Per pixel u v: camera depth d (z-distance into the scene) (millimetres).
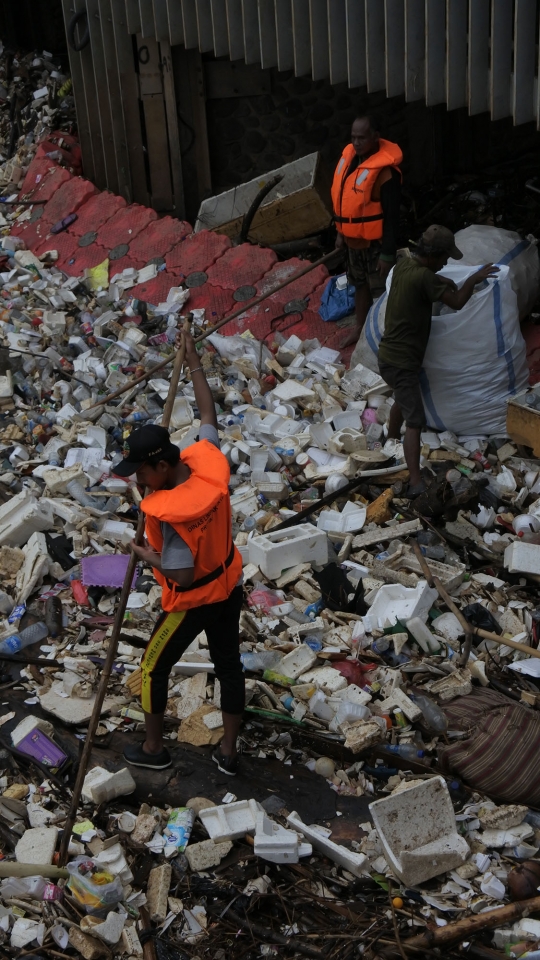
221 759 3781
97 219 8625
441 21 6352
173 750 3895
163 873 3352
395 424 5867
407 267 5176
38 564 4812
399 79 6789
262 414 6156
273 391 6480
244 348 6984
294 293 7410
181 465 3268
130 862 3449
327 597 4703
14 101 10406
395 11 6531
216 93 8961
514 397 5652
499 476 5504
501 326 5586
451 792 3697
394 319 5242
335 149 9219
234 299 7512
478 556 4977
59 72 10570
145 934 3184
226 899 3340
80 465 5656
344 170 6316
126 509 5418
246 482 5652
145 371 6812
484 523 5156
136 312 7543
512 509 5316
